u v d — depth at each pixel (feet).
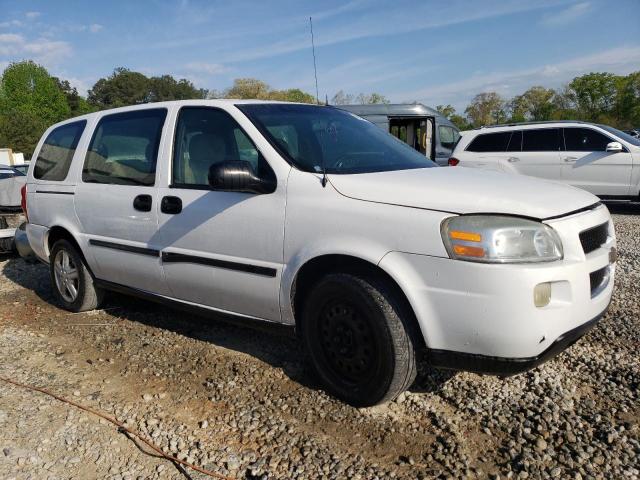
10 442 9.35
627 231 27.94
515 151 37.35
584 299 8.92
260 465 8.53
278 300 10.73
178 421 9.93
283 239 10.47
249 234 10.97
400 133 59.11
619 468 8.20
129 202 13.41
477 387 10.68
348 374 10.12
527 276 8.31
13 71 271.49
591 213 9.66
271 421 9.77
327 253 9.78
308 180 10.38
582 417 9.57
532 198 9.29
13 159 114.73
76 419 10.09
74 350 13.39
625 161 33.58
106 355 12.99
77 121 16.26
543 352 8.60
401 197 9.45
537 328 8.41
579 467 8.25
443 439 9.04
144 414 10.19
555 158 35.78
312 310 10.37
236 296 11.50
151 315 15.80
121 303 16.99
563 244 8.83
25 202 17.44
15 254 22.24
